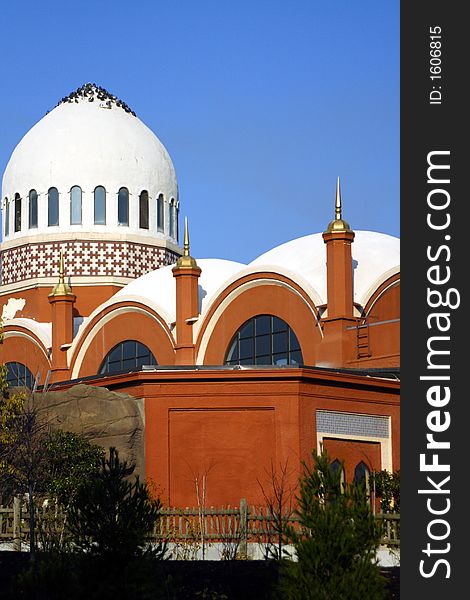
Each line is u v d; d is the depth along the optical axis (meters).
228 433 38.03
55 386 43.31
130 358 53.28
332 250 45.09
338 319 44.59
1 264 62.44
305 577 22.75
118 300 53.41
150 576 24.19
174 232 63.28
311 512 23.17
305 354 45.91
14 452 36.00
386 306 45.84
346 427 38.94
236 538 31.23
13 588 24.83
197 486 37.69
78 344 54.75
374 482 38.25
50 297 55.91
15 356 58.34
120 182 61.09
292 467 37.31
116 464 25.31
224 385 38.19
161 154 62.97
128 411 38.28
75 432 37.78
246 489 37.62
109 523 24.45
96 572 24.11
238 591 25.56
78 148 60.97
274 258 50.41
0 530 32.97
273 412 37.84
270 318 47.62
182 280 50.38
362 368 43.47
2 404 38.06
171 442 38.31
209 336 49.50
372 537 23.03
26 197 61.62
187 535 31.95
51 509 33.25
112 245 60.34
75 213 60.69
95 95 63.41
